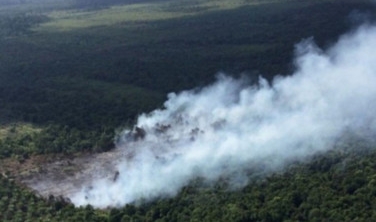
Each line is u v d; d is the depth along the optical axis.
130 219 134.50
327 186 131.12
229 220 124.62
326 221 119.31
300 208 125.12
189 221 127.50
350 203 123.88
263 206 128.38
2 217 139.88
